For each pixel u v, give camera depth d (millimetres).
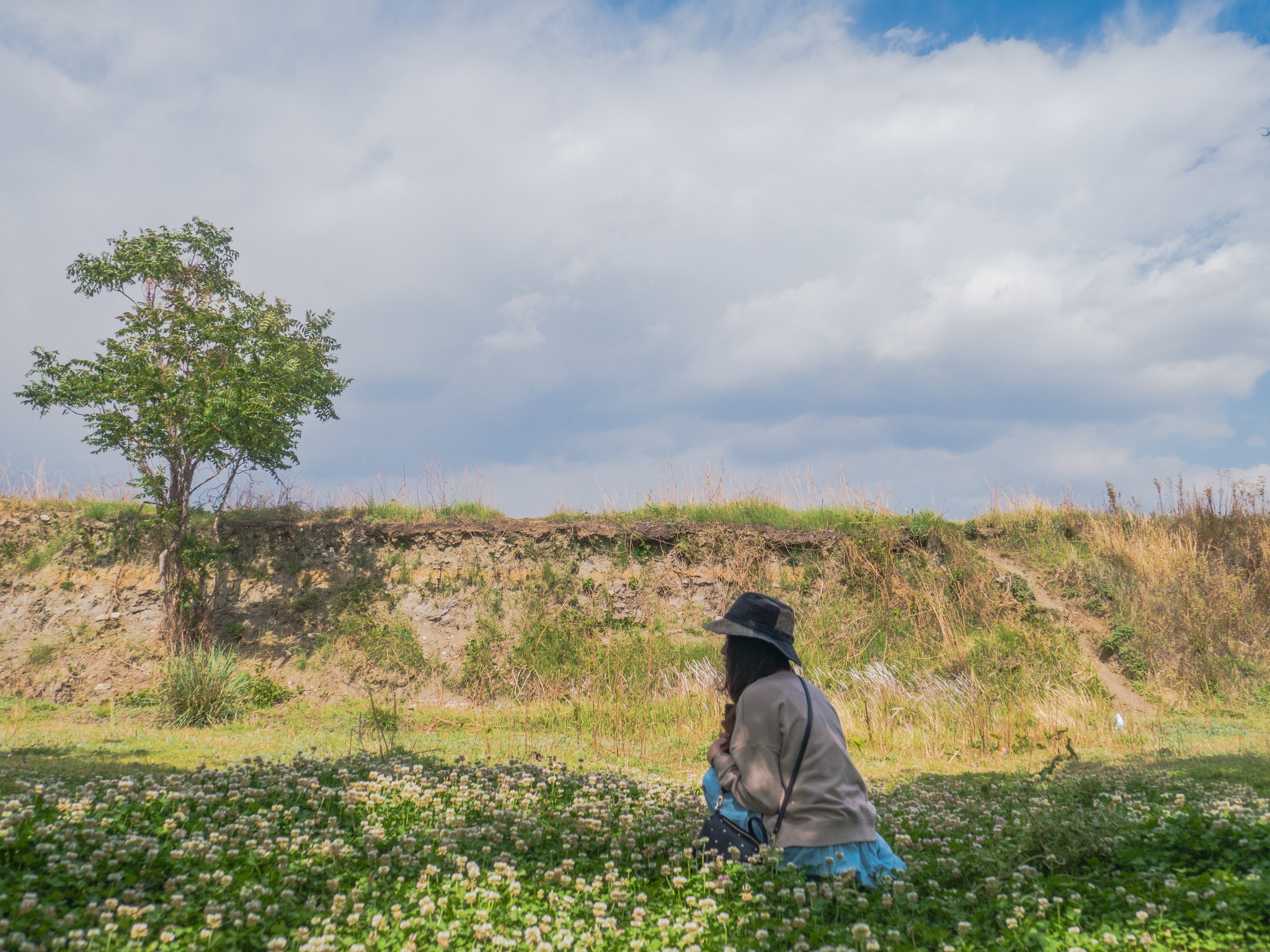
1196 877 3572
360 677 16438
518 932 3201
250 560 18078
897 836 4672
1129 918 3199
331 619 17297
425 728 12891
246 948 2988
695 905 3434
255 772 6039
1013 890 3613
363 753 8047
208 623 16828
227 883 3535
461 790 5684
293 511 19062
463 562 18203
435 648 17000
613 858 4348
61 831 3959
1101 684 14547
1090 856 4102
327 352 17844
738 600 4191
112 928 2943
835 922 3229
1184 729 12102
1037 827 4355
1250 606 15984
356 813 5027
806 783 3701
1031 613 16516
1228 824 4238
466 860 4086
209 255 16734
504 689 16156
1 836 3656
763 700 3818
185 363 15977
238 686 13969
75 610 17016
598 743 10922
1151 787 6211
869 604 17344
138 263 15742
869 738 11359
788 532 18781
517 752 9852
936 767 9336
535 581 18000
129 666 16156
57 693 15656
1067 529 18781
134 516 18266
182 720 12891
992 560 18250
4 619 16844
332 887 3668
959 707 12602
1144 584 16844
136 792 5113
